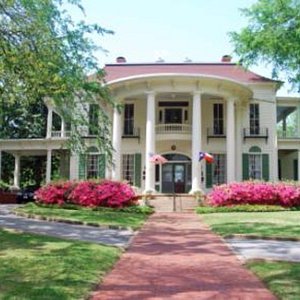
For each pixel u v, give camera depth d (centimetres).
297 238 1409
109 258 1046
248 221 1897
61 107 1902
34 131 4731
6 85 1422
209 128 3288
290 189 2544
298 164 3481
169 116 3291
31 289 729
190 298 712
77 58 1883
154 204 2686
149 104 2892
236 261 1055
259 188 2550
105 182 2589
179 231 1658
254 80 3359
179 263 1024
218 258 1095
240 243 1359
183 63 3600
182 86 2892
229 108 3014
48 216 2009
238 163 3222
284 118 3975
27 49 1360
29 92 1486
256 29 2744
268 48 2639
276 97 3453
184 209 2605
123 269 951
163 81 2881
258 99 3331
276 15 2622
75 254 1059
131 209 2417
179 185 3195
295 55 2605
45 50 1448
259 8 2672
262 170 3281
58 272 861
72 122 1966
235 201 2550
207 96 3180
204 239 1444
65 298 682
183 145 3212
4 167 4812
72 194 2516
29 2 1397
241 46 2803
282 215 2175
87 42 1898
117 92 2973
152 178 2842
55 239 1330
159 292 751
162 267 975
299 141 3406
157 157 2734
